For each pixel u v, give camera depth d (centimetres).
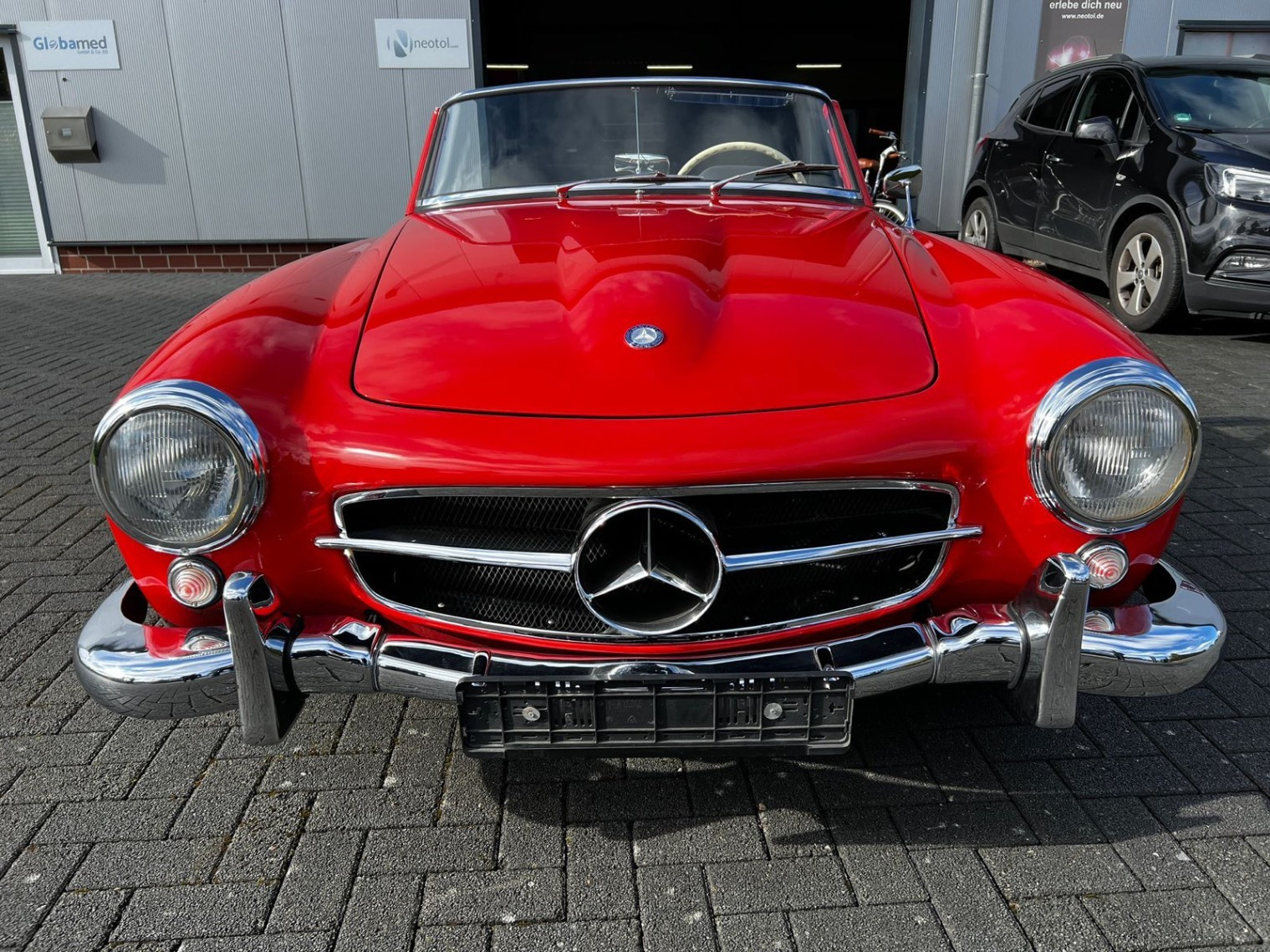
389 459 182
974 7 924
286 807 218
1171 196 597
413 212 305
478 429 183
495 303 218
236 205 929
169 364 188
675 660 189
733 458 179
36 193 920
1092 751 236
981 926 185
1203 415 482
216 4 873
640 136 319
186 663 188
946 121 960
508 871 200
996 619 195
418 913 189
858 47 1650
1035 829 210
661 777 229
